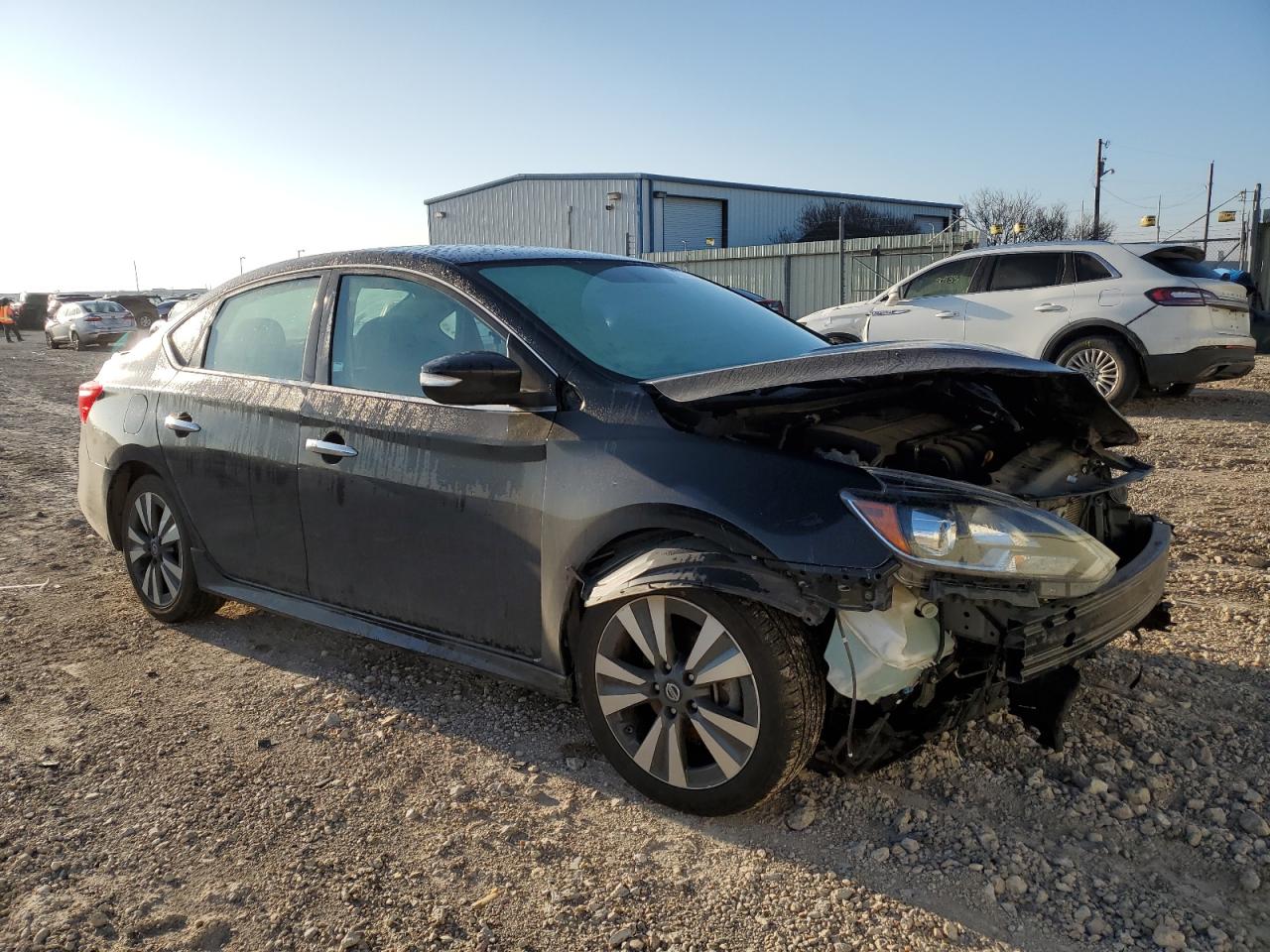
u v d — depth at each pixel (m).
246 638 4.34
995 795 2.89
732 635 2.61
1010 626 2.49
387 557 3.44
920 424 3.34
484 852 2.70
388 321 3.57
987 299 10.91
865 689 2.54
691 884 2.54
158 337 4.63
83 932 2.40
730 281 32.03
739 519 2.59
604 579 2.84
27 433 10.91
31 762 3.23
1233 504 6.22
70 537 6.16
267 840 2.78
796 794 2.91
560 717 3.49
